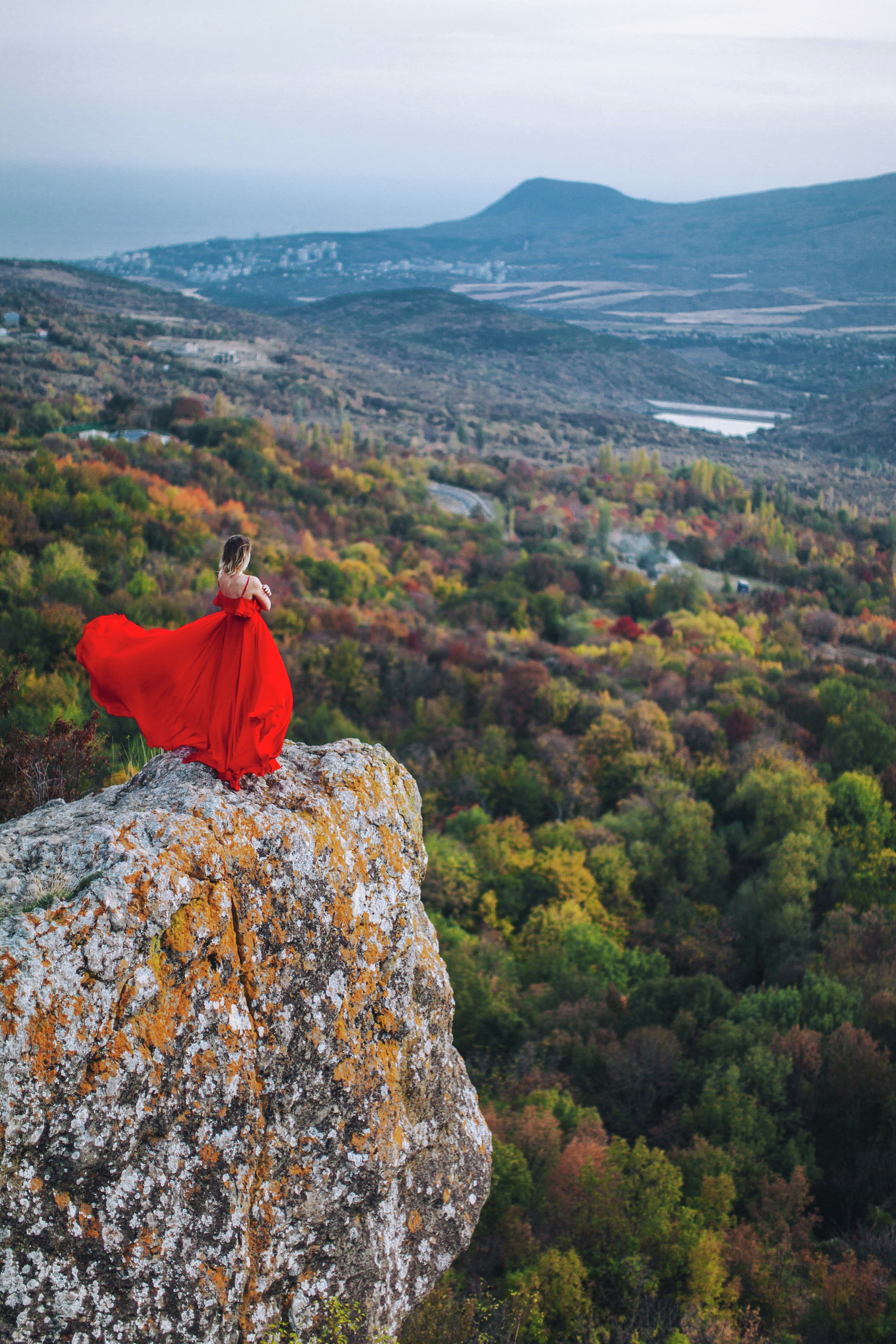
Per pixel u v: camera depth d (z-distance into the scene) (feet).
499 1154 78.64
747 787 181.16
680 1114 101.71
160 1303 18.17
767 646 318.65
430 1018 24.81
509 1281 65.00
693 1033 116.88
